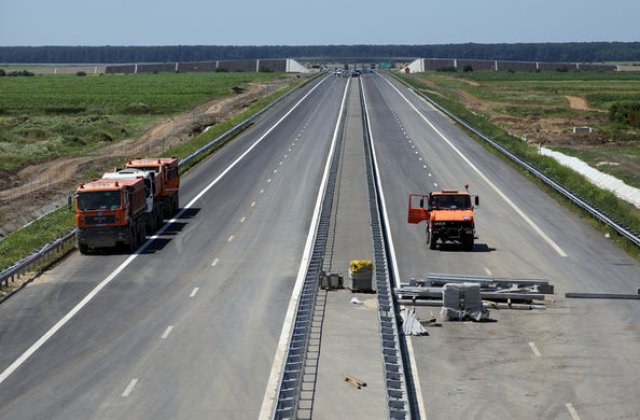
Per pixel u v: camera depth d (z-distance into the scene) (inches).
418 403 1146.0
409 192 2910.9
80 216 2086.6
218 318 1553.9
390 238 2247.8
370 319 1540.4
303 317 1398.9
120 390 1191.6
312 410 1111.6
